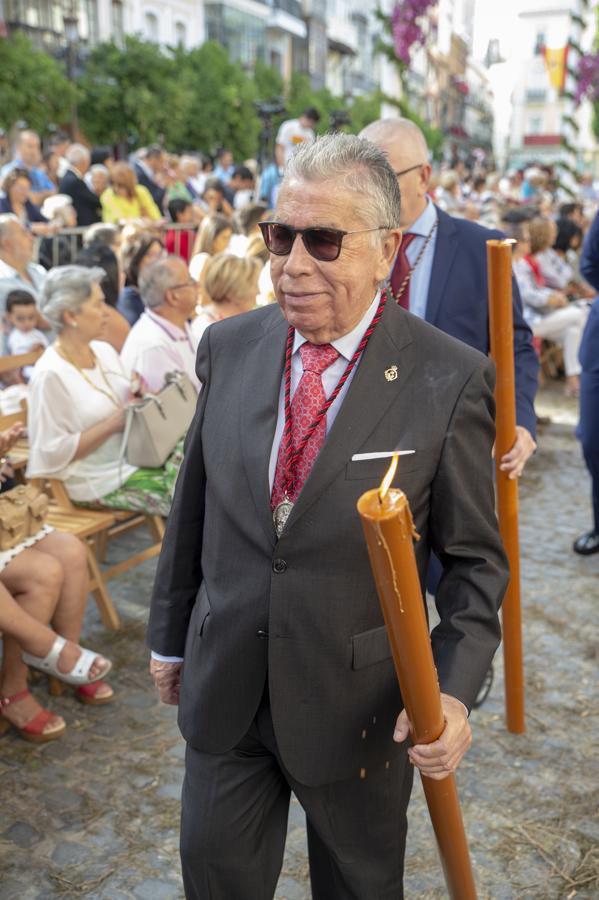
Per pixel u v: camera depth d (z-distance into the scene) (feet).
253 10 119.34
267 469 4.61
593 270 12.99
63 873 7.48
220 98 72.49
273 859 5.26
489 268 7.23
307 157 4.24
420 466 4.43
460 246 8.61
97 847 7.81
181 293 12.59
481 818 8.14
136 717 9.81
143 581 13.17
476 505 4.60
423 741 3.79
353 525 4.38
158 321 12.69
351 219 4.16
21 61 54.34
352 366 4.56
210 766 5.03
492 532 4.67
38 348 15.56
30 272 16.87
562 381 26.71
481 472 4.61
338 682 4.58
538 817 8.16
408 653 3.43
